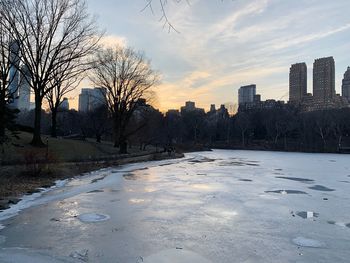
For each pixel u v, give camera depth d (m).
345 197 21.88
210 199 20.27
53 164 29.50
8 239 12.08
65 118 97.25
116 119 62.34
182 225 14.38
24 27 38.47
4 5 37.56
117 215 15.88
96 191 22.41
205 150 110.06
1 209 16.33
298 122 121.06
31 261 9.97
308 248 11.92
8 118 34.56
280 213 17.06
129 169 38.22
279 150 113.00
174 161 54.47
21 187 21.89
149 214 16.19
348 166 47.75
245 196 21.53
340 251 11.68
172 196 21.02
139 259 10.48
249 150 115.94
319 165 49.66
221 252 11.30
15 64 40.84
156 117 89.31
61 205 17.70
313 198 21.36
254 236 13.14
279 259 10.84
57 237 12.38
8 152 33.34
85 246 11.49
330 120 111.12
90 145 54.38
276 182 28.81
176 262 10.35
